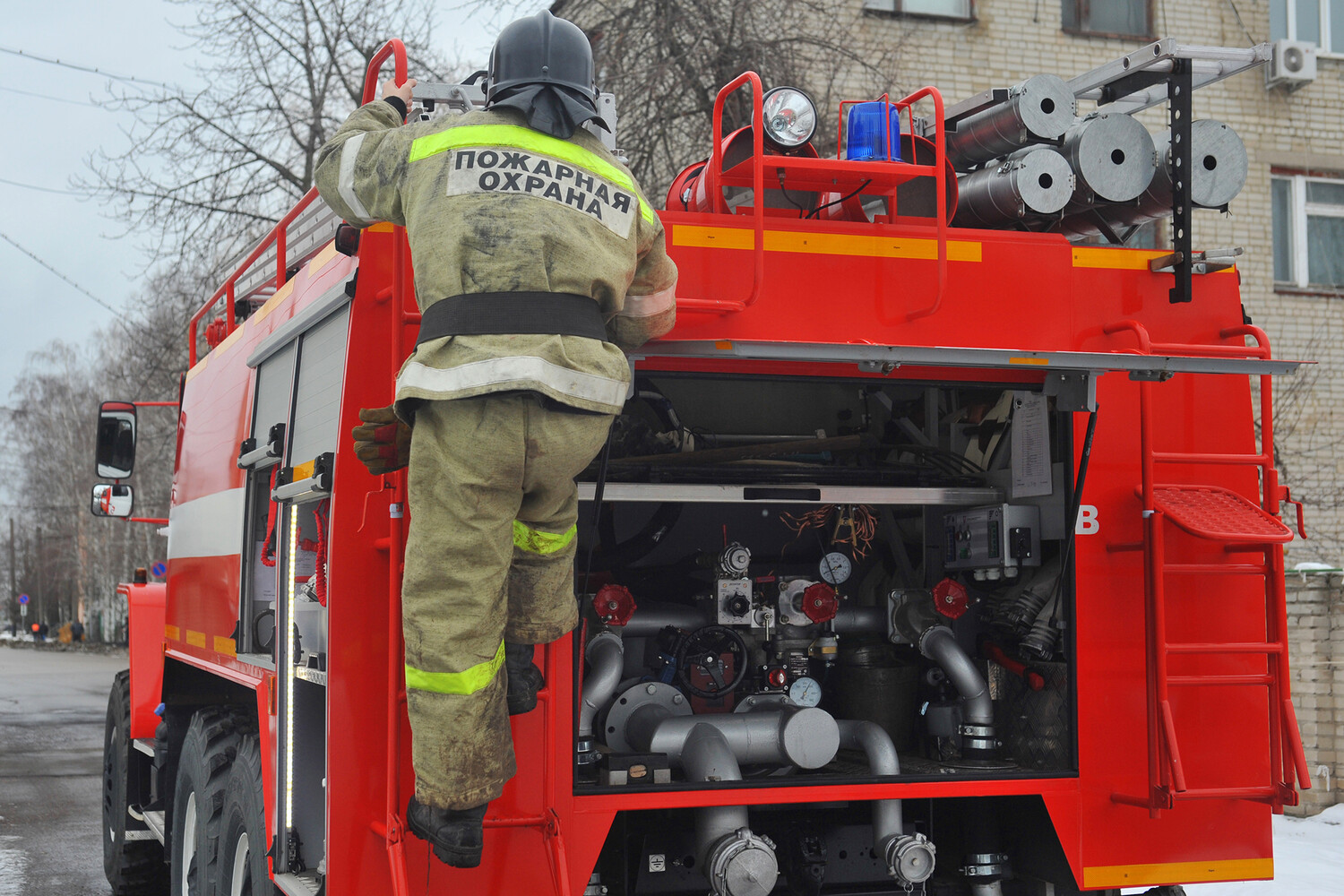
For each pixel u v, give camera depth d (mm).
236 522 4996
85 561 53656
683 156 11766
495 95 2879
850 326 3594
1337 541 13883
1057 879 3760
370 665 3230
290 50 17172
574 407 2695
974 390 4305
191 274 18109
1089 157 3795
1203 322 3865
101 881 7246
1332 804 7812
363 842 3174
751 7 11508
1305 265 14578
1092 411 3668
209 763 4664
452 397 2645
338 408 3447
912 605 4188
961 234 3711
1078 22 14188
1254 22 14641
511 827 3254
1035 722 3918
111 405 7316
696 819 3664
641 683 4008
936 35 13719
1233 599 3844
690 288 3500
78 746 13820
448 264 2727
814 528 4645
